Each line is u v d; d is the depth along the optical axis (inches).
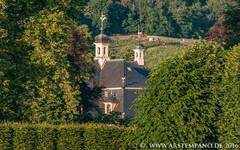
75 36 6978.4
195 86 4072.3
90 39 7263.8
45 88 5575.8
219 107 4138.8
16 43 5565.9
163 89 4082.2
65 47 5733.3
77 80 6294.3
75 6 5871.1
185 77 4072.3
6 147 4756.4
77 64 6884.8
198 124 4052.7
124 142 4606.3
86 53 7057.1
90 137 4694.9
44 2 5723.4
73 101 5684.1
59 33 5684.1
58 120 5610.2
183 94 4057.6
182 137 4040.4
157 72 4138.8
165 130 4052.7
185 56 4156.0
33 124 4830.2
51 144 4736.7
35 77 5556.1
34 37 5620.1
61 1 5767.7
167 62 4136.3
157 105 4089.6
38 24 5634.8
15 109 5541.3
